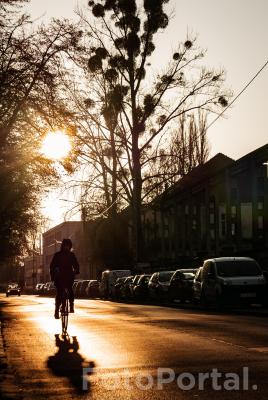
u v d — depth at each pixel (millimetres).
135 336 15555
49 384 9281
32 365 11297
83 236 65375
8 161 15953
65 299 17297
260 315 22953
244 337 14578
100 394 8336
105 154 45906
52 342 15180
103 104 44531
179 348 12805
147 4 44719
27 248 42688
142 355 11914
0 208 25047
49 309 35000
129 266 57219
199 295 28953
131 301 43938
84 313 27094
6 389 8805
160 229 62219
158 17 44781
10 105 14461
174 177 47000
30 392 8648
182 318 21656
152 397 8047
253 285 26281
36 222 36906
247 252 35375
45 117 14523
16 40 14055
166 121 45281
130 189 47344
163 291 36625
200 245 48531
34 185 25000
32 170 16625
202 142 55281
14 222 36062
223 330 16406
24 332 18188
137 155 45562
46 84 14172
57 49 14242
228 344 13266
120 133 45625
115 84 44562
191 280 33250
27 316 27062
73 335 16750
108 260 59031
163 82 44719
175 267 50250
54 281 17438
